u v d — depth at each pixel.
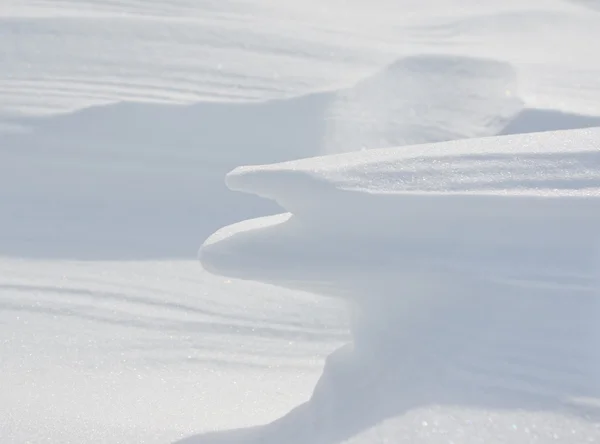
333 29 14.19
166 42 12.15
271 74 11.74
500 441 3.69
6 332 7.54
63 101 10.73
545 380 3.92
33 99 10.78
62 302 8.23
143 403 5.89
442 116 11.30
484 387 3.95
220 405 5.89
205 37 12.41
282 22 13.88
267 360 7.35
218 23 12.98
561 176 4.35
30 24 12.23
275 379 6.82
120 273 8.98
